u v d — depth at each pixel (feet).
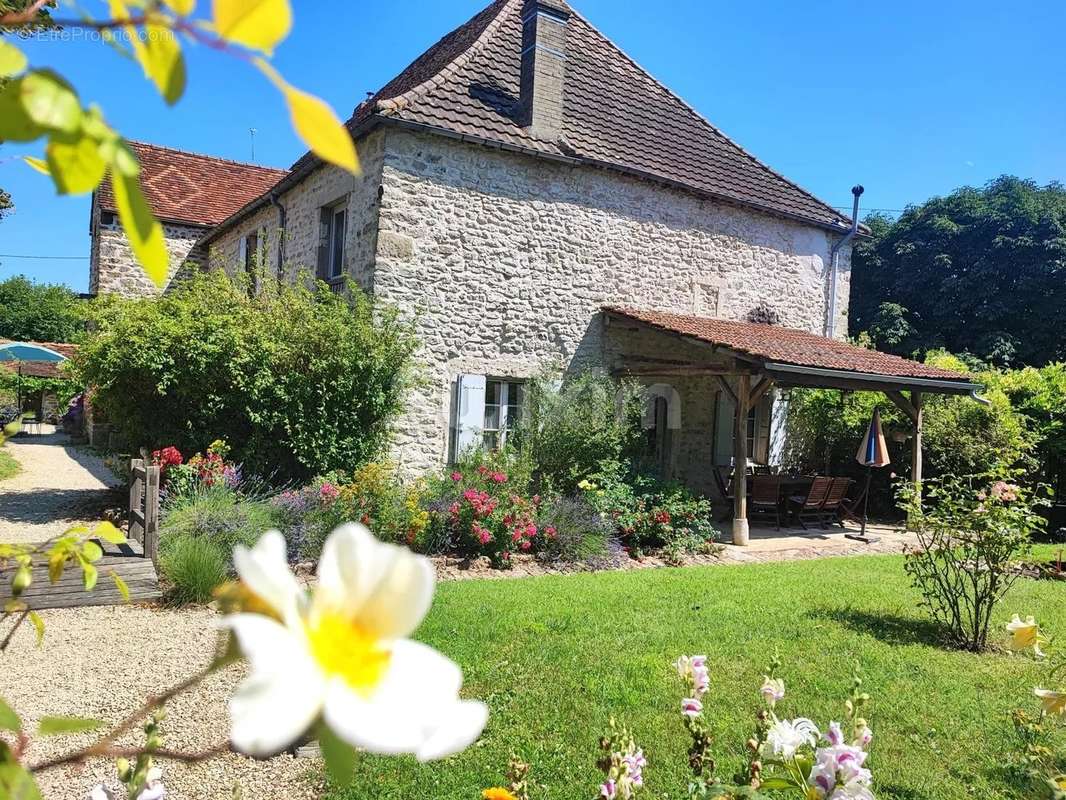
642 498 34.17
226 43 1.62
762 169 49.80
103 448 47.24
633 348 41.22
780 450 47.80
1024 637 9.61
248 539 23.59
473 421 35.17
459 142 34.96
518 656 17.19
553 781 11.83
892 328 91.56
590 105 43.04
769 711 7.68
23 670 15.78
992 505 20.26
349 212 35.63
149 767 4.53
